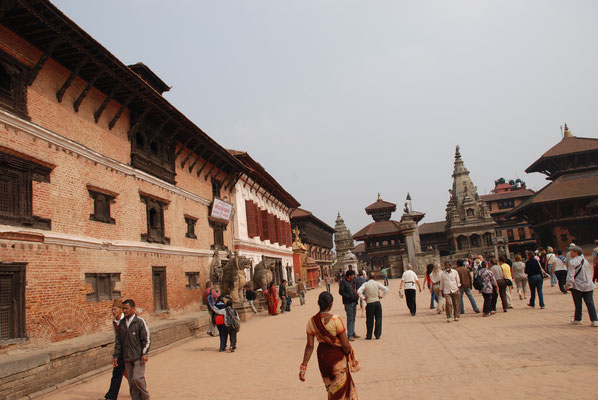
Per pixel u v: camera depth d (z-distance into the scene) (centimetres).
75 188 1341
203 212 2439
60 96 1302
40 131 1202
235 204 2970
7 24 1115
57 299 1193
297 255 4972
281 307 2477
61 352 970
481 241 8469
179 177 2172
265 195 3819
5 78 1141
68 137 1335
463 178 9081
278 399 731
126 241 1598
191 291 2134
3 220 1055
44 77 1255
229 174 2873
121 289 1518
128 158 1683
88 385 968
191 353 1299
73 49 1266
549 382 638
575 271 1098
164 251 1881
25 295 1084
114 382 780
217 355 1227
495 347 938
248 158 3044
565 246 6125
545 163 6888
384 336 1273
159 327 1415
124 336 754
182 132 2053
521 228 9838
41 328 1123
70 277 1256
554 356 795
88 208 1400
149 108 1708
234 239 2919
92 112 1479
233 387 842
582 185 6275
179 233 2094
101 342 1125
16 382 837
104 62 1360
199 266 2277
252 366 1030
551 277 2355
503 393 613
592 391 577
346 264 6638
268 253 3653
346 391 521
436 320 1520
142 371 750
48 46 1188
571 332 1017
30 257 1116
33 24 1128
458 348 975
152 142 1945
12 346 1027
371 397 675
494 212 9981
